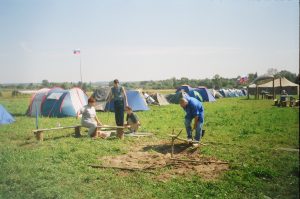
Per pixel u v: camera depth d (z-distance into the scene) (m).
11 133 15.23
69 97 23.12
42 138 13.32
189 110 12.14
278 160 10.12
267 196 7.44
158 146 12.23
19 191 7.45
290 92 58.19
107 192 7.53
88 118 14.21
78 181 8.17
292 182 8.21
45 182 8.00
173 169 9.38
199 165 9.74
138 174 8.83
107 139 13.56
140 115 23.70
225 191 7.69
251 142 12.92
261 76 51.62
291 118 20.97
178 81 116.38
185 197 7.34
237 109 29.06
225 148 11.84
